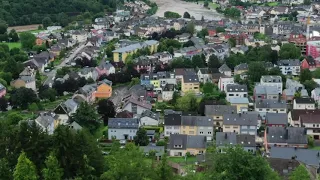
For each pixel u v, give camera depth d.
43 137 146.38
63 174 134.50
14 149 144.25
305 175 142.62
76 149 141.75
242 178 104.75
